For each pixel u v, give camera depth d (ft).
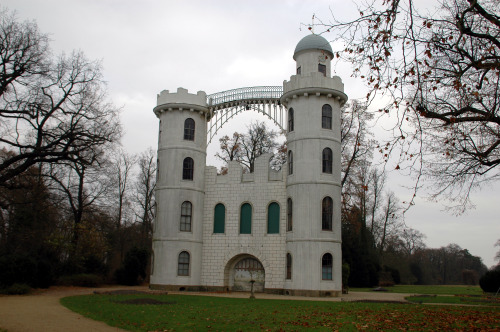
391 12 38.81
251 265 123.95
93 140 101.96
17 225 120.47
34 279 108.47
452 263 388.78
